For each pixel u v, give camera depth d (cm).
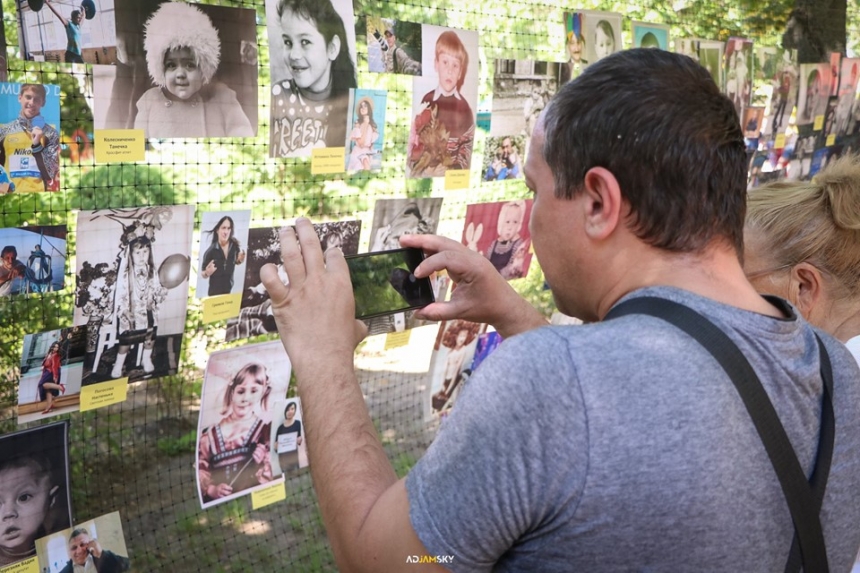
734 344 97
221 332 245
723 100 107
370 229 267
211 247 223
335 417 112
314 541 278
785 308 109
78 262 197
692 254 105
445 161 278
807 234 176
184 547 246
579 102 107
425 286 165
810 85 436
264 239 237
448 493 94
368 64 249
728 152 104
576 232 109
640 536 90
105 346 207
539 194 113
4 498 196
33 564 204
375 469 108
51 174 188
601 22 321
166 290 216
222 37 211
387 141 263
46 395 199
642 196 103
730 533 92
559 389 92
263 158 238
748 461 94
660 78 104
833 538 103
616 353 94
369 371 281
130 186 212
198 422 230
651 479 90
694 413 92
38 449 201
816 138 450
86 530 215
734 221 106
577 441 91
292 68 228
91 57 189
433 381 302
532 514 92
